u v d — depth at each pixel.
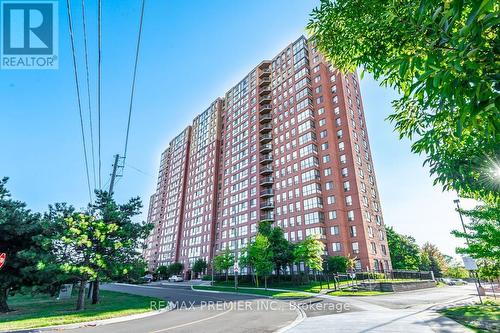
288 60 71.56
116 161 20.75
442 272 78.75
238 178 74.38
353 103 62.19
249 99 78.88
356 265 47.12
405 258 70.62
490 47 2.49
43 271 17.86
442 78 2.42
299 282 39.09
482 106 2.31
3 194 19.38
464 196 5.86
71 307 19.14
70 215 17.97
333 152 55.84
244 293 31.45
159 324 12.59
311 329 10.09
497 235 10.18
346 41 5.67
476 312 12.67
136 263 19.50
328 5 6.00
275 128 69.31
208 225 81.62
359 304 19.36
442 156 5.16
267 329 10.98
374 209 55.28
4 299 18.28
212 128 94.44
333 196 52.84
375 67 5.32
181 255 91.31
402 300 21.94
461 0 2.26
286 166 62.91
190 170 101.31
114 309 17.50
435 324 10.42
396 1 3.59
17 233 17.80
